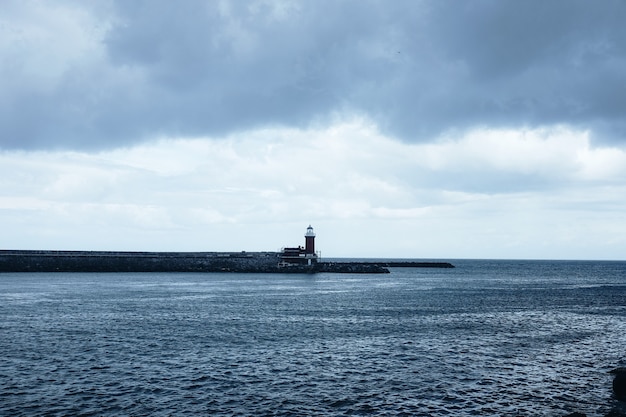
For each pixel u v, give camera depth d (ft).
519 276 522.06
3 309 173.37
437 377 92.43
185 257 449.06
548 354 113.09
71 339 121.60
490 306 208.95
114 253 458.09
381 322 157.07
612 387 87.10
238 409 74.02
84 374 90.63
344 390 84.02
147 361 100.78
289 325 148.05
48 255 406.21
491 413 74.02
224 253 515.09
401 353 111.65
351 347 117.39
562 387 87.40
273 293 253.24
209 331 135.33
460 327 149.28
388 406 76.43
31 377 88.12
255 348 114.52
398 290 290.97
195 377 89.92
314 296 240.94
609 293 288.10
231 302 206.39
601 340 131.44
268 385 86.07
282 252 504.02
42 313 165.07
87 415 70.38
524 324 157.58
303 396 80.53
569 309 201.67
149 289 262.06
